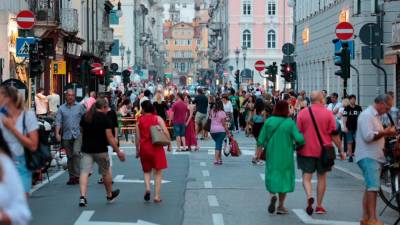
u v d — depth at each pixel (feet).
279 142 52.95
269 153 53.11
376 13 140.05
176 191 66.13
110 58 315.37
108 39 284.00
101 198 61.87
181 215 53.21
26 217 21.58
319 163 53.01
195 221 50.78
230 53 384.47
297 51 252.83
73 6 214.07
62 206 57.57
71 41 184.85
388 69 142.61
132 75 348.18
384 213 53.62
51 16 153.38
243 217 52.44
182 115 111.24
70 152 70.90
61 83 183.52
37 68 102.17
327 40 196.34
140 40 477.77
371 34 101.14
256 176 78.38
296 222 50.42
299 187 69.21
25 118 41.86
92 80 205.46
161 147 59.57
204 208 56.49
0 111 41.78
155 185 59.93
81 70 190.08
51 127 81.92
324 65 202.80
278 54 384.47
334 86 185.57
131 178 76.48
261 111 92.38
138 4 464.65
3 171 21.45
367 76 147.74
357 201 60.23
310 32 225.35
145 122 59.47
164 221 50.80
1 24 126.62
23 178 41.93
